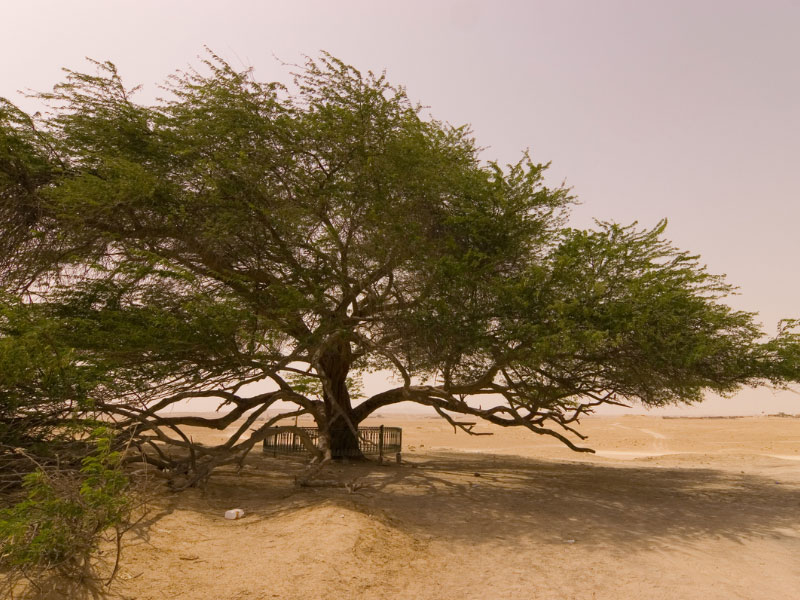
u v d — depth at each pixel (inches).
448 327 564.4
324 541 345.7
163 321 476.4
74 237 531.8
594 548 403.5
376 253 596.7
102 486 262.8
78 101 563.2
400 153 580.4
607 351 598.9
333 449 848.3
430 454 1096.2
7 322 388.2
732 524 509.0
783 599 318.3
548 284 577.9
